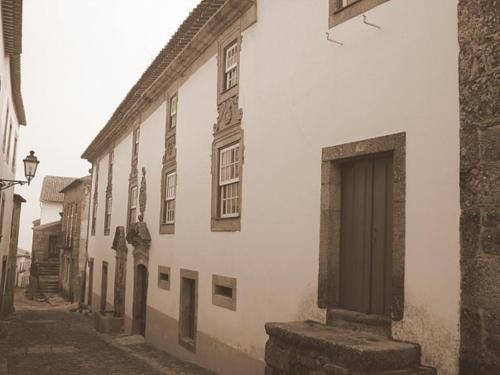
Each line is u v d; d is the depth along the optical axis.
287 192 7.36
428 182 5.12
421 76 5.29
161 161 13.50
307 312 6.69
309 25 7.14
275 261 7.52
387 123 5.66
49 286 35.31
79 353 12.04
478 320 4.48
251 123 8.54
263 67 8.29
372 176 6.09
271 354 5.95
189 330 11.16
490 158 4.50
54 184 47.16
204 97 10.73
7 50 14.00
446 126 4.98
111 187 20.05
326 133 6.62
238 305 8.52
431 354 4.90
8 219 19.75
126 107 16.72
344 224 6.46
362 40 6.12
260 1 8.53
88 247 24.86
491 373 4.33
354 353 4.71
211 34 10.18
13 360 10.96
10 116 17.20
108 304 18.66
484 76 4.60
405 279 5.27
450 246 4.83
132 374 9.46
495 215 4.41
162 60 12.51
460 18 4.87
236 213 9.04
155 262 13.35
